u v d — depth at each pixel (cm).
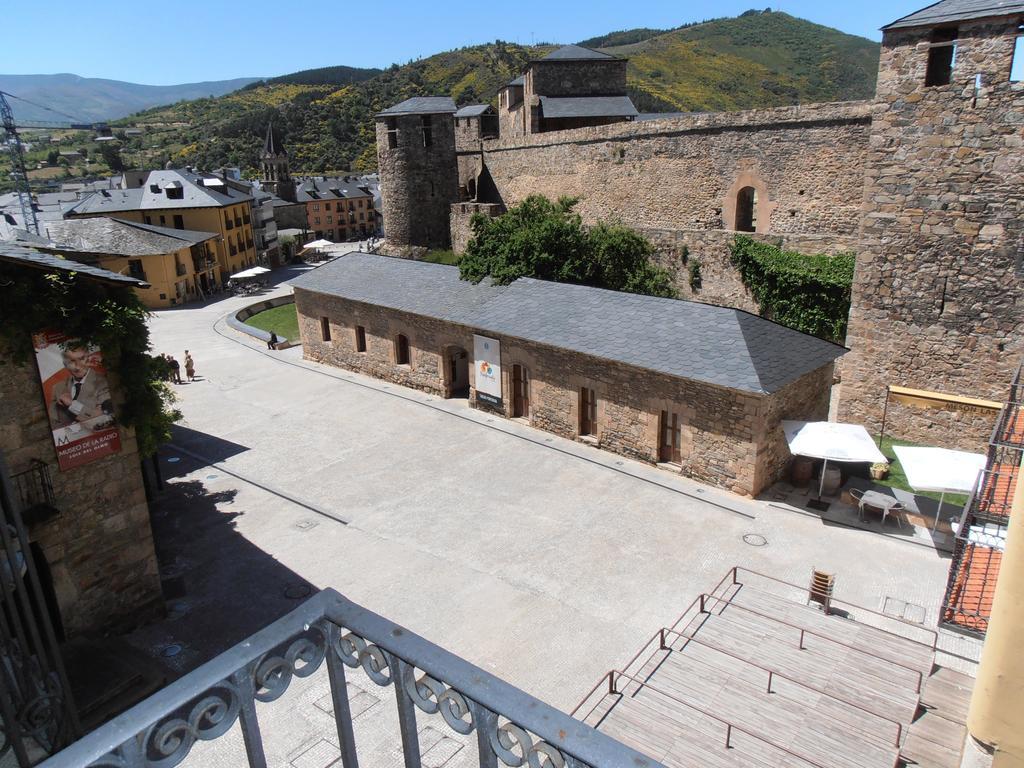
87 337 1228
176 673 1264
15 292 1130
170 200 6153
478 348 2512
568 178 4347
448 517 1827
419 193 5003
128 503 1355
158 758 281
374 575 1573
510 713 273
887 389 2120
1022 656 397
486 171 5178
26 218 6006
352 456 2236
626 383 2073
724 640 1283
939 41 1852
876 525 1714
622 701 1130
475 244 2950
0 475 717
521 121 5947
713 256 2994
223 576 1584
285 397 2845
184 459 2245
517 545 1680
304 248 8256
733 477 1884
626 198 3934
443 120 4947
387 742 1067
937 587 1466
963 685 1034
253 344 3788
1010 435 1146
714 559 1592
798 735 1029
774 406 1831
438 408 2642
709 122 3347
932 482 1548
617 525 1756
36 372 1195
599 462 2123
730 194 3347
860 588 1469
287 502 1939
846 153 2875
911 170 1930
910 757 916
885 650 1234
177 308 5181
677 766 973
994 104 1770
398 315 2823
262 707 1145
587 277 3012
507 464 2136
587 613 1414
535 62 5219
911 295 2014
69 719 771
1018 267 1841
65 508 1263
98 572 1326
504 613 1420
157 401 1363
